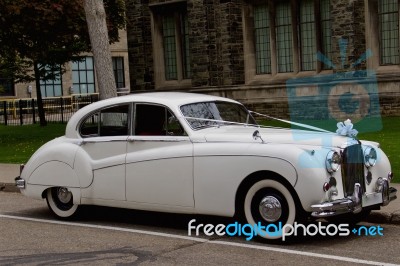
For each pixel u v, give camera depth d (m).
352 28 20.86
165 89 25.19
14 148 19.78
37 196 9.53
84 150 9.09
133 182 8.52
